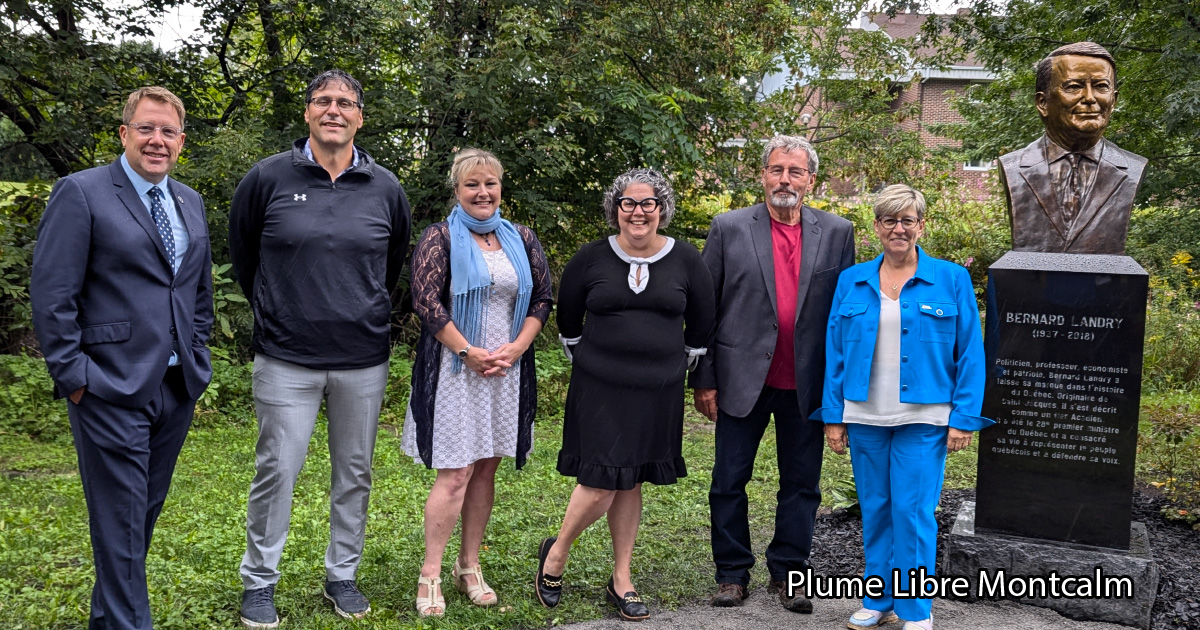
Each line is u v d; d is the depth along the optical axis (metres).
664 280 3.52
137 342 2.95
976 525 4.06
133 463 2.97
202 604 3.50
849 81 13.16
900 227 3.44
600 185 10.40
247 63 10.41
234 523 4.68
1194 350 9.90
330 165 3.39
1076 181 4.02
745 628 3.62
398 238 3.70
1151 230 13.90
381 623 3.45
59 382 2.83
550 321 10.48
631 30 9.98
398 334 10.07
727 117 10.98
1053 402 3.95
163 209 3.08
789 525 3.79
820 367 3.72
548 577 3.75
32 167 10.11
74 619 3.34
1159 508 5.16
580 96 9.61
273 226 3.32
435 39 9.13
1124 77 11.23
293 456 3.38
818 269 3.70
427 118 9.79
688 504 5.37
